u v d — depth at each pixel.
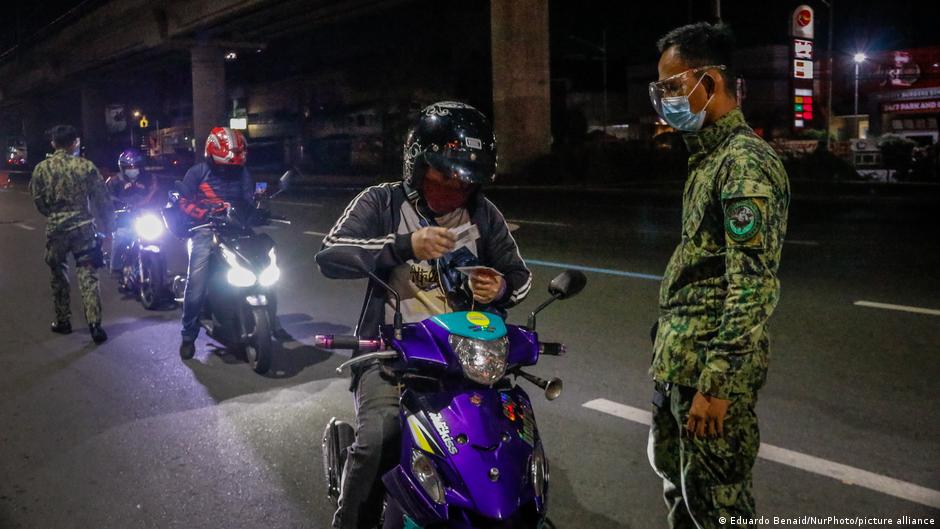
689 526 3.06
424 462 2.72
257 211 7.18
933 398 5.39
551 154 29.09
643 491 4.25
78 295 10.34
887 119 46.31
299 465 4.75
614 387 5.89
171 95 72.44
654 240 13.06
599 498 4.18
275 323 7.58
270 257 6.64
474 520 2.59
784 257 10.97
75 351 7.50
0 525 4.13
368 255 2.98
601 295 9.02
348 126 52.97
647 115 51.66
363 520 3.12
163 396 6.11
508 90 29.38
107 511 4.25
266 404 5.86
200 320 7.30
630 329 7.52
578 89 52.25
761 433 4.90
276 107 62.03
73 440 5.28
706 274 2.70
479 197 3.35
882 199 18.84
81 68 64.81
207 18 43.62
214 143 6.86
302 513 4.15
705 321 2.69
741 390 2.52
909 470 4.34
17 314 9.21
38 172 7.68
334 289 10.11
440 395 2.82
